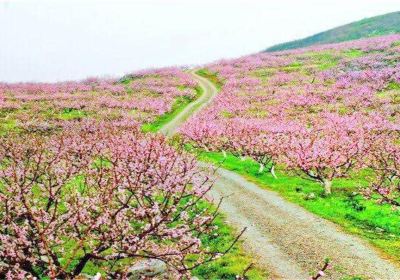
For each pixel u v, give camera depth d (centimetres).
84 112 7412
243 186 3288
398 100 6875
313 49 13362
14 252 1109
